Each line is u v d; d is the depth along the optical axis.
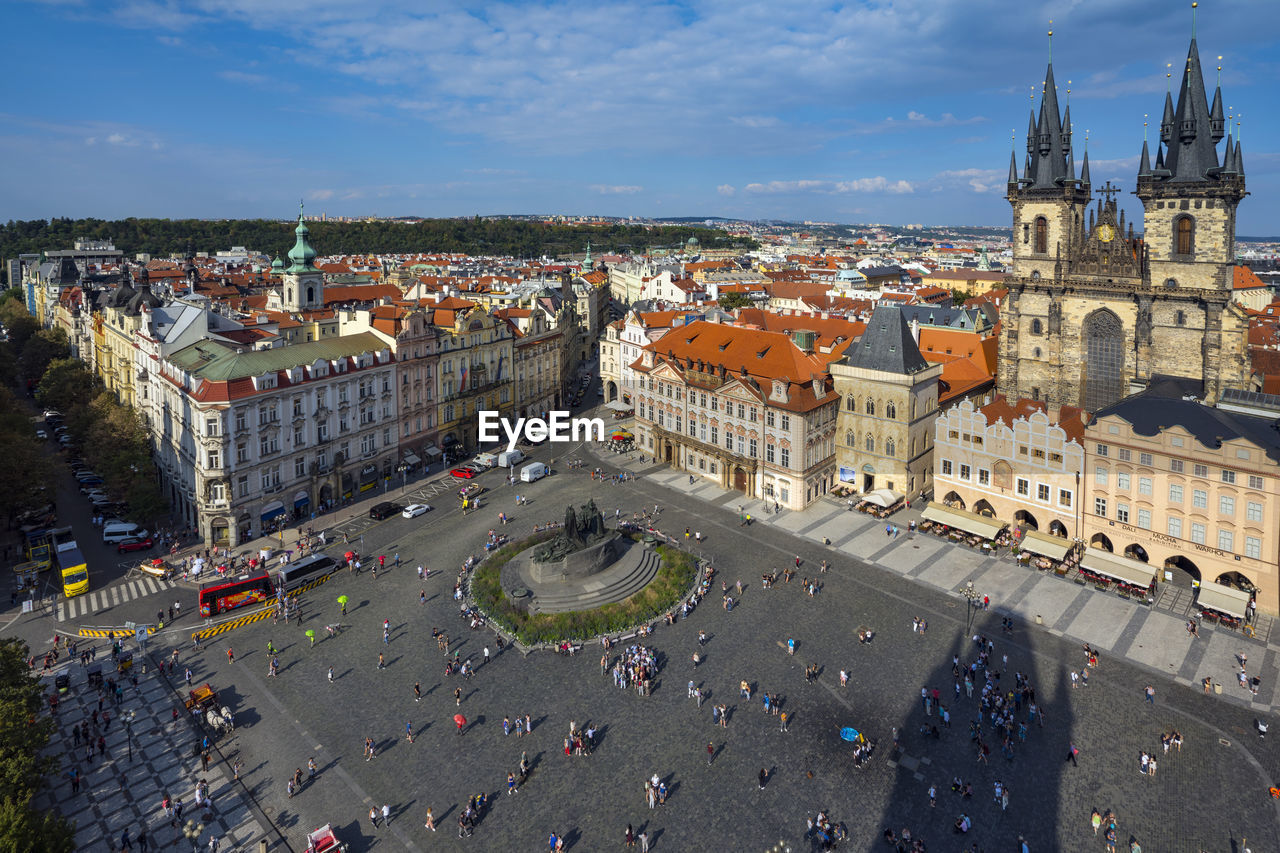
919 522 123.94
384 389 145.12
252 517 121.06
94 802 67.75
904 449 129.00
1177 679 82.62
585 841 62.34
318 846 60.66
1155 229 127.19
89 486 143.75
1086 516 108.56
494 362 175.62
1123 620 94.44
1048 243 142.62
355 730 76.62
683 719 77.31
